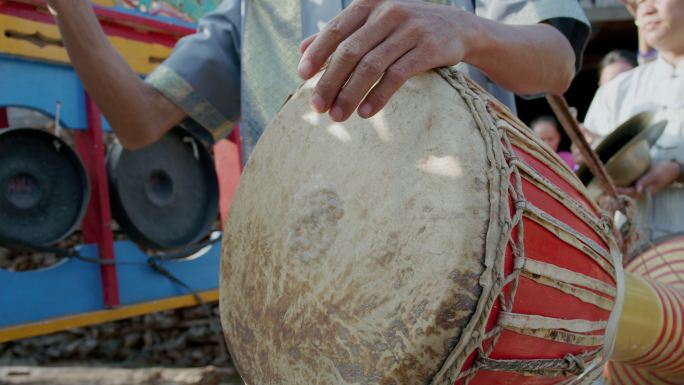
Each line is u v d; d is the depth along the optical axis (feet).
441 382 2.37
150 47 8.75
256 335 3.02
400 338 2.40
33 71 7.53
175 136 9.34
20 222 7.57
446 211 2.39
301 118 3.04
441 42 2.45
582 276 2.95
